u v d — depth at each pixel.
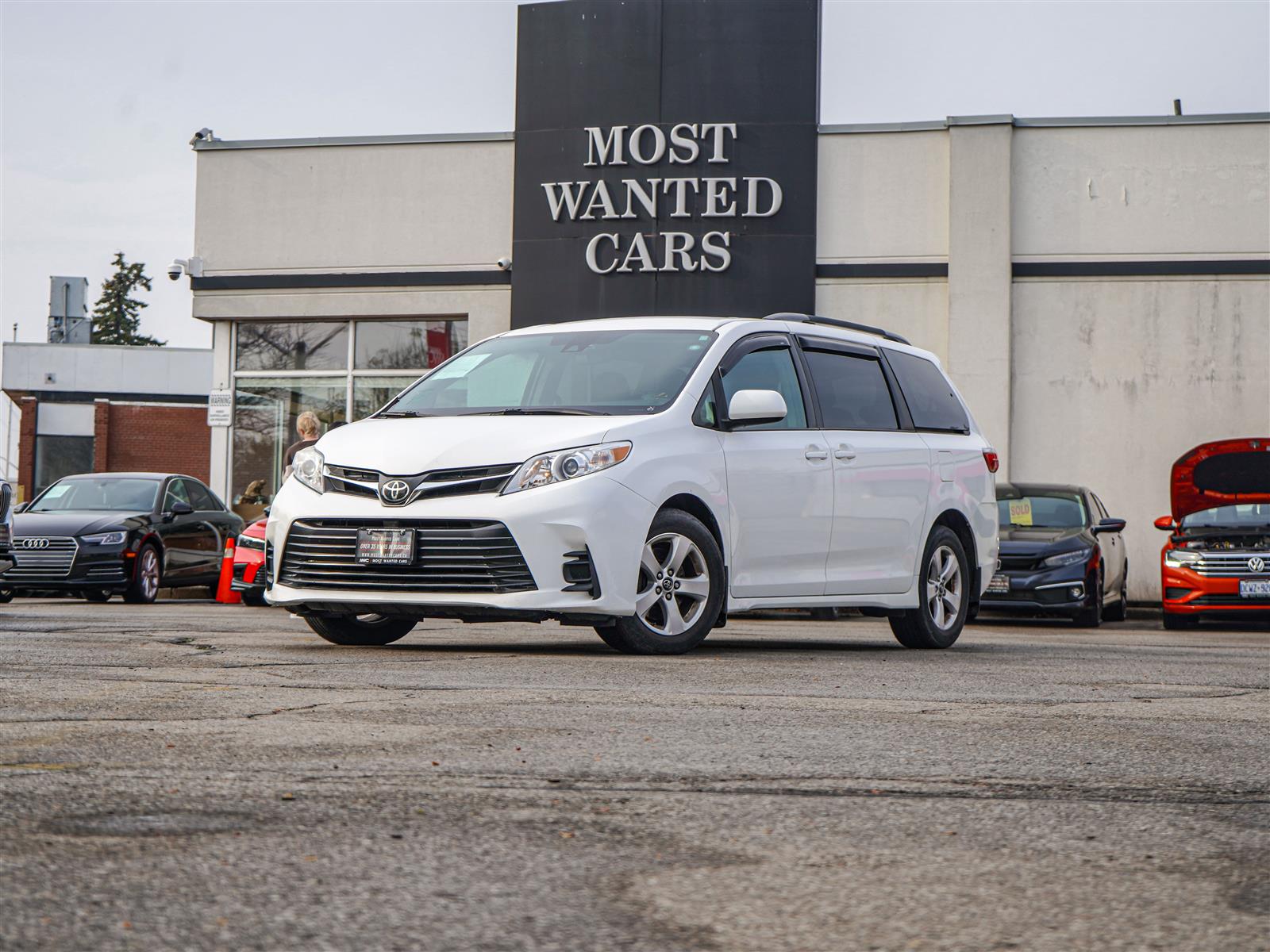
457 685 5.56
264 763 3.71
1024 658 8.00
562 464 7.02
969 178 19.25
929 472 9.03
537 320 20.17
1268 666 7.67
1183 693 5.96
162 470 49.88
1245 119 18.91
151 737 4.12
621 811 3.21
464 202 20.55
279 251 20.94
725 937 2.28
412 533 7.02
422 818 3.09
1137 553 19.06
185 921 2.30
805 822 3.15
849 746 4.21
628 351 8.03
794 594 8.07
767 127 19.70
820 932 2.32
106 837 2.85
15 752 3.83
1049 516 16.38
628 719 4.67
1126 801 3.48
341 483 7.26
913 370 9.42
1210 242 19.00
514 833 2.97
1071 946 2.28
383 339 20.97
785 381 8.29
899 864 2.79
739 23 19.77
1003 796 3.51
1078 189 19.23
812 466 8.16
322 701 4.98
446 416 7.68
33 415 50.00
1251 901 2.57
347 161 20.81
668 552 7.42
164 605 15.77
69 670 6.02
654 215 19.84
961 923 2.40
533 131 20.23
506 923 2.33
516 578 6.91
